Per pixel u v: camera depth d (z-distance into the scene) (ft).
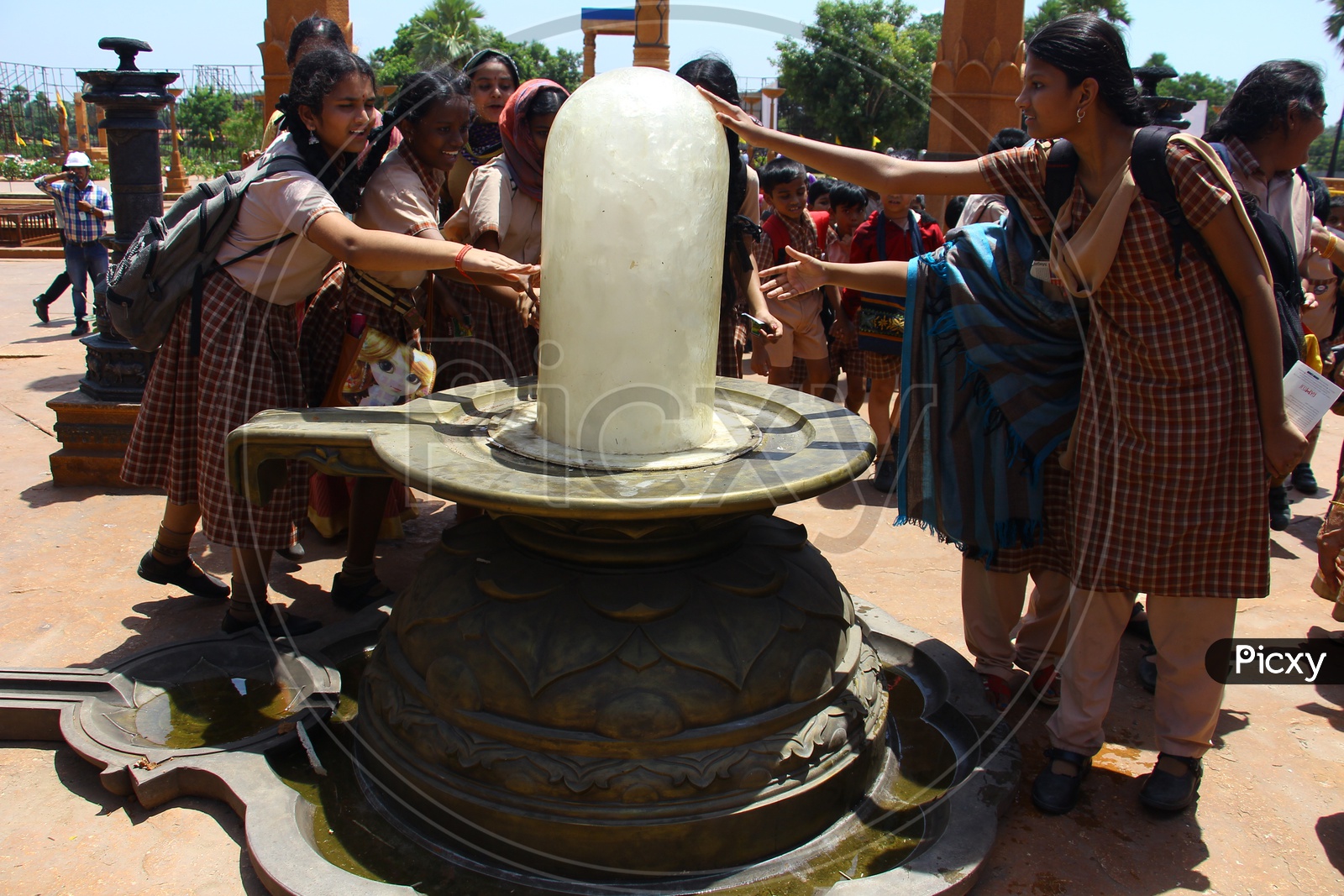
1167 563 6.84
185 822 6.88
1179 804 7.28
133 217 15.39
